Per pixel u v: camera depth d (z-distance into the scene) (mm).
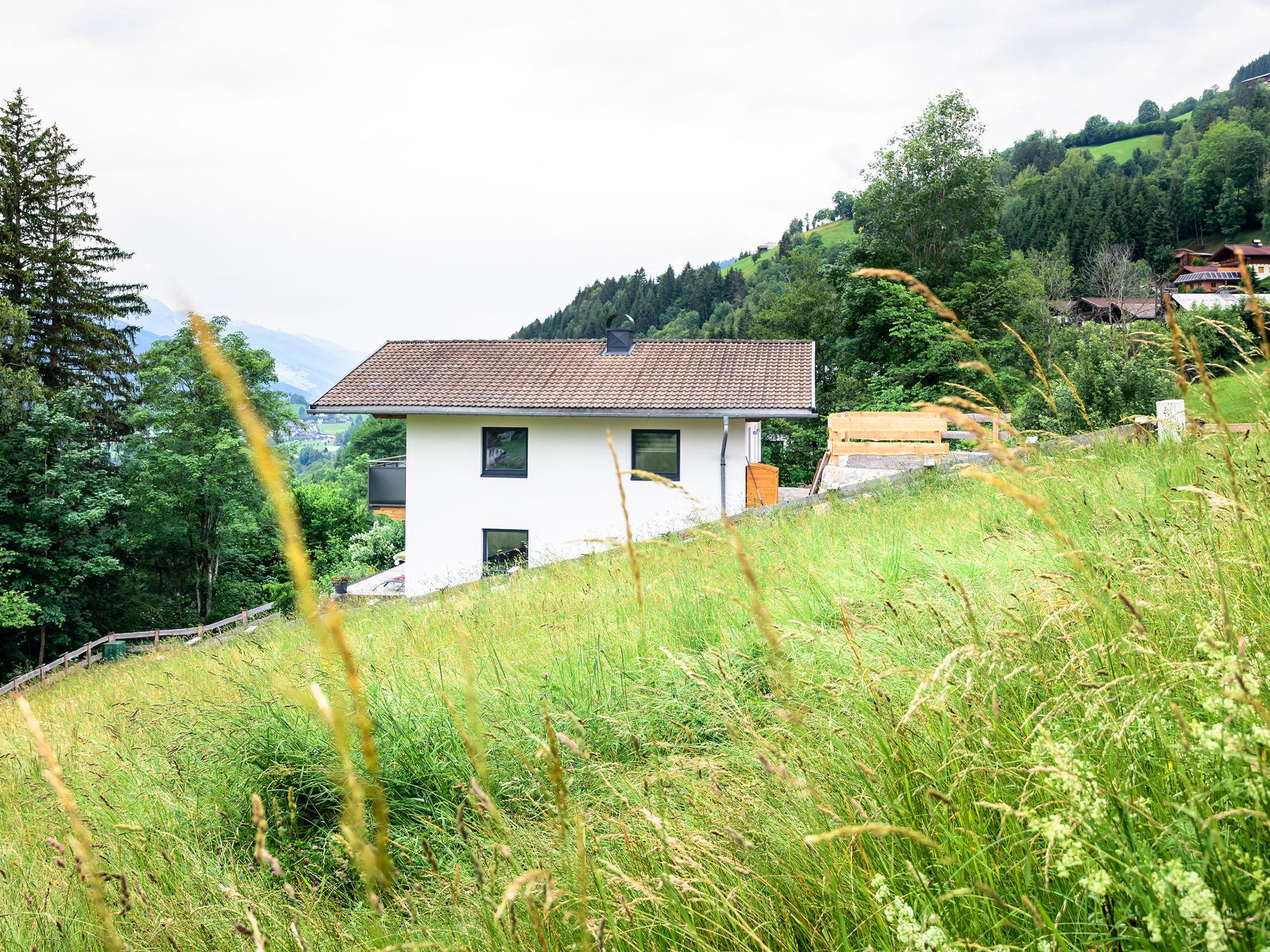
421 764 3705
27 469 26547
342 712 672
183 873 3320
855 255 40000
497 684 4445
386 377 22984
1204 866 1284
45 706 10844
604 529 21156
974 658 2211
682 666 3043
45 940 2914
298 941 2381
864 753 2285
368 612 11188
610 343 24297
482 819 2961
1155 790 1592
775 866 2049
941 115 39438
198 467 30344
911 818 1905
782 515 9562
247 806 3883
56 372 33062
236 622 23328
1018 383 31703
